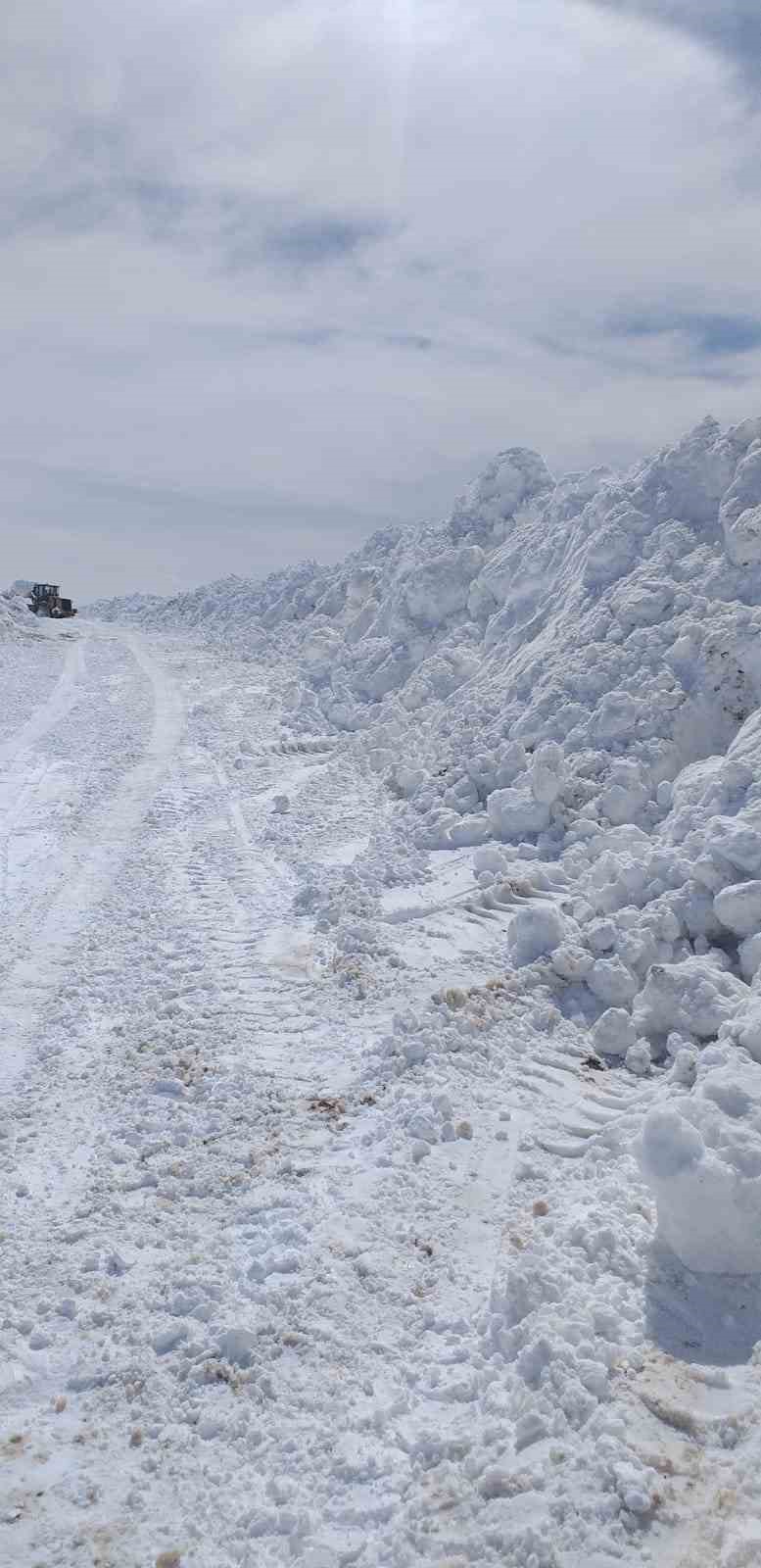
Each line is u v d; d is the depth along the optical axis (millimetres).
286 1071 7152
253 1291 4934
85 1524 3779
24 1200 5824
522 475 22266
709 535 12570
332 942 9539
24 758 19750
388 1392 4305
